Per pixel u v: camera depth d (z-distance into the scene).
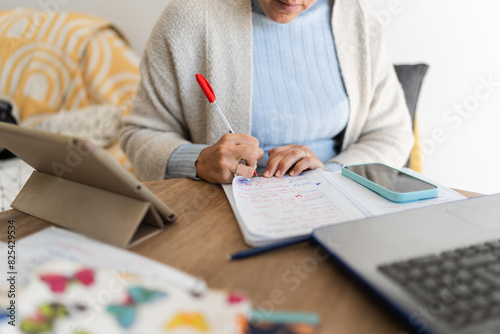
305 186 0.63
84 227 0.48
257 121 0.94
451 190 0.61
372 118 1.06
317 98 0.97
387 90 1.06
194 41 0.93
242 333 0.30
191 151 0.79
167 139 0.88
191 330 0.30
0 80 1.47
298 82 0.98
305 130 0.97
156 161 0.83
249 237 0.47
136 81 1.49
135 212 0.46
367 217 0.51
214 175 0.67
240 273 0.41
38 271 0.35
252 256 0.44
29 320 0.30
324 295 0.37
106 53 1.49
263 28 0.95
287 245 0.46
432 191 0.58
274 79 0.96
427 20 1.29
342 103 1.00
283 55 0.97
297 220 0.51
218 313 0.31
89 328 0.30
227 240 0.48
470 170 1.39
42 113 1.46
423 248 0.41
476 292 0.33
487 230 0.45
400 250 0.41
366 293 0.38
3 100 1.46
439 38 1.29
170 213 0.50
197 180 0.70
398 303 0.32
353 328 0.33
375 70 1.04
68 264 0.36
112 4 1.57
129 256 0.40
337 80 1.02
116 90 1.49
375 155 0.94
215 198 0.61
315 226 0.49
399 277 0.36
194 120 0.98
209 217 0.54
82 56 1.49
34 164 0.55
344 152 0.96
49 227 0.47
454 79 1.32
